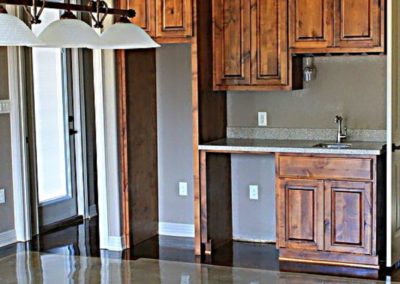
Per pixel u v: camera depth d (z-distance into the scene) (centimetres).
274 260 506
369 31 477
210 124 538
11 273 209
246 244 558
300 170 493
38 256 233
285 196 500
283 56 507
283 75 509
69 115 668
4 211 577
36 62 624
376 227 476
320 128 536
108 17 519
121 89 542
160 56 583
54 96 652
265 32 511
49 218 642
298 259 502
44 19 623
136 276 203
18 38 234
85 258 229
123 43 294
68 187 673
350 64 521
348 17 483
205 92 527
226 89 530
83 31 274
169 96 584
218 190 549
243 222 571
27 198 594
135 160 562
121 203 550
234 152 511
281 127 549
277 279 197
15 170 586
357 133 523
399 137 484
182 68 576
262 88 518
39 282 198
